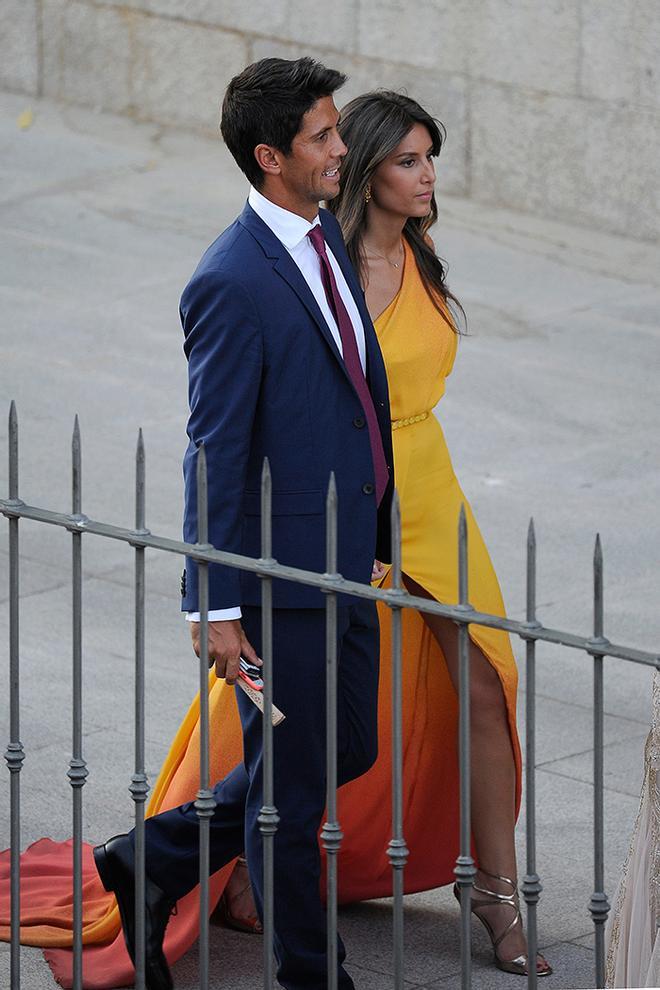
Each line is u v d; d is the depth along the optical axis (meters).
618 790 20.39
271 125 14.71
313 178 14.84
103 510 29.95
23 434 33.47
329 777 13.11
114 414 34.69
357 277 16.59
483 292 41.75
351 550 15.19
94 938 16.77
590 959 16.78
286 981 15.58
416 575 16.69
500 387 35.97
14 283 42.72
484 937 17.28
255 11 51.25
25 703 22.72
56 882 17.92
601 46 44.31
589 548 28.36
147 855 15.96
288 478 14.95
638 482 31.27
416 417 16.95
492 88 46.72
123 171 51.16
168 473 31.69
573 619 25.59
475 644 16.62
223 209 48.25
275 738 15.14
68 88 56.28
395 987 13.05
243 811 15.91
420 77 48.00
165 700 22.89
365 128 16.48
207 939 13.83
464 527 12.22
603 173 45.22
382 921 17.67
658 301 41.28
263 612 13.09
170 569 27.67
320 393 14.94
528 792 12.39
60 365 37.47
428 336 16.89
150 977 16.00
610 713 22.61
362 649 15.66
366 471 15.23
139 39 54.31
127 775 20.67
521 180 46.88
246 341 14.62
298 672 15.02
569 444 33.09
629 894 14.51
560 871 18.44
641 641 24.83
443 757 17.22
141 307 41.16
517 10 45.66
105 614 25.92
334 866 13.22
